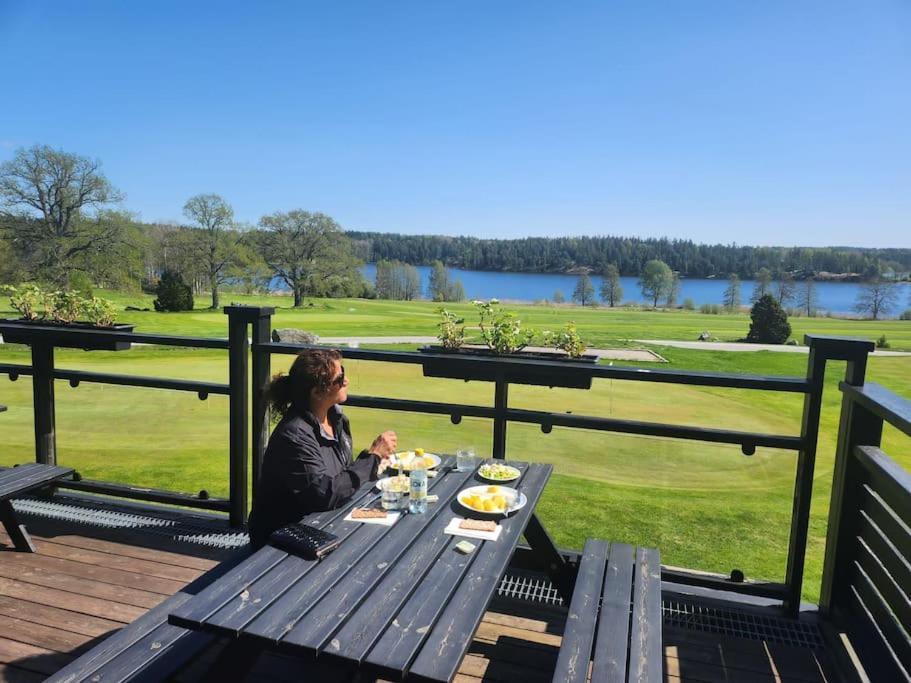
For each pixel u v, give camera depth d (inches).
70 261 1486.2
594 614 69.2
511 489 82.5
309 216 2153.1
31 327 138.1
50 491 142.9
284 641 47.9
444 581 58.6
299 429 79.1
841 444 93.5
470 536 69.4
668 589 107.7
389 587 57.3
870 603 84.2
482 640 92.8
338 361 83.9
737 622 98.3
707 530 134.4
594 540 91.7
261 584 57.7
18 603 100.0
